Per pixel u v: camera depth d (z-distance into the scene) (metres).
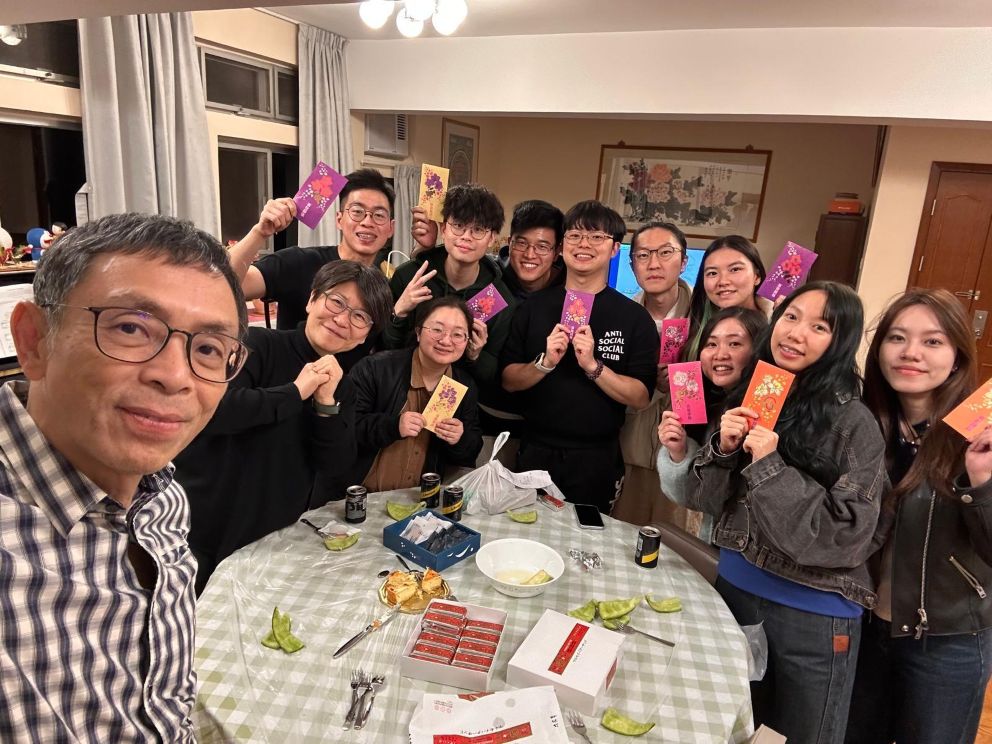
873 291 4.61
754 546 1.42
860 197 5.86
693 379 1.62
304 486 1.69
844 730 1.44
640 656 1.20
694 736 1.01
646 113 4.20
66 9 1.58
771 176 6.08
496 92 4.52
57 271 0.61
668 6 3.54
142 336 0.61
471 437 2.06
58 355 0.60
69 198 3.19
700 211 6.37
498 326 2.34
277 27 4.18
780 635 1.40
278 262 2.33
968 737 1.45
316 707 1.02
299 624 1.21
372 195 2.24
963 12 3.25
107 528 0.67
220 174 4.08
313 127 4.53
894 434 1.47
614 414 2.21
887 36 3.61
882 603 1.46
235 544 1.61
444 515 1.67
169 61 3.33
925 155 4.32
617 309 2.21
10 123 2.89
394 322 2.20
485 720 0.98
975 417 1.24
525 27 4.13
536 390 2.23
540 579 1.40
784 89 3.87
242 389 1.50
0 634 0.57
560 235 2.46
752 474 1.31
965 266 4.41
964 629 1.36
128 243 0.62
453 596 1.34
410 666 1.09
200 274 0.64
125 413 0.60
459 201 2.24
